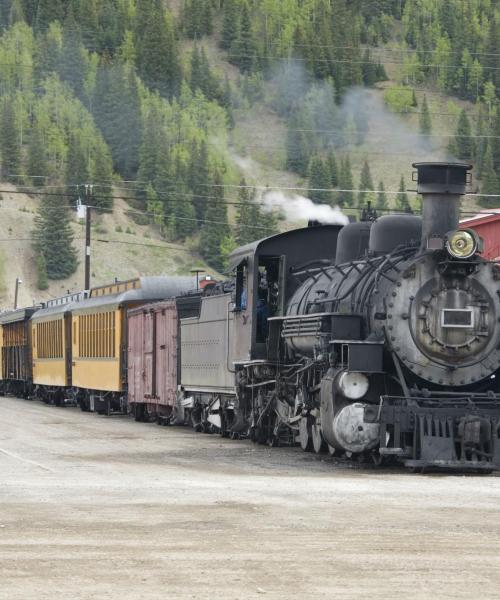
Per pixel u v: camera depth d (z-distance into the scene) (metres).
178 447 28.88
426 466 21.91
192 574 11.47
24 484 19.52
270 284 29.81
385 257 24.06
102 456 25.89
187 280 47.50
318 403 25.70
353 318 24.06
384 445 22.52
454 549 12.85
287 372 28.03
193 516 15.44
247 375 30.66
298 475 21.34
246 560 12.20
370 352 23.11
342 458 25.19
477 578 11.30
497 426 22.33
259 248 29.16
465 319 23.31
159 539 13.52
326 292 25.97
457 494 18.02
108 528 14.38
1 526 14.55
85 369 51.44
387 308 23.17
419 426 22.36
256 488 18.83
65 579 11.22
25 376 64.81
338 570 11.67
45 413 49.31
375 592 10.68
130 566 11.87
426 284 23.31
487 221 54.91
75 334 53.59
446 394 23.39
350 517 15.32
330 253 29.50
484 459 22.27
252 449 28.11
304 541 13.38
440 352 23.31
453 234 22.92
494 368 23.55
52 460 24.69
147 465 23.47
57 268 197.50
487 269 23.55
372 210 28.27
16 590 10.73
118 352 46.31
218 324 33.50
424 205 23.83
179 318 38.09
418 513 15.72
